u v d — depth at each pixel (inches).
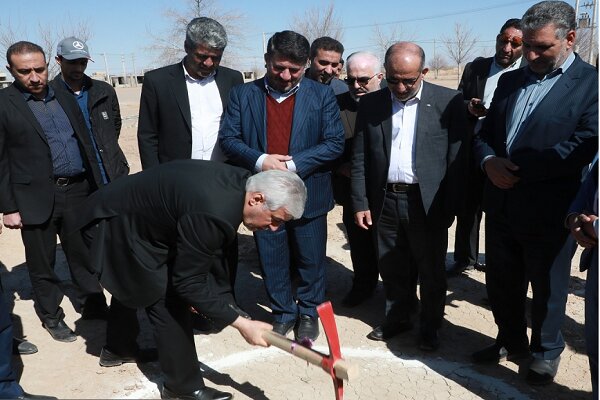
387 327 156.5
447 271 199.8
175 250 118.0
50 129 154.9
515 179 122.9
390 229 147.6
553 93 118.5
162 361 125.2
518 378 137.3
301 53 135.9
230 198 106.2
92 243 122.4
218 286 147.0
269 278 155.7
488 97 179.6
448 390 133.3
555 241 124.9
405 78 129.6
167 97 155.2
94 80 167.8
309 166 142.3
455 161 137.7
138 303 119.6
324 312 98.9
